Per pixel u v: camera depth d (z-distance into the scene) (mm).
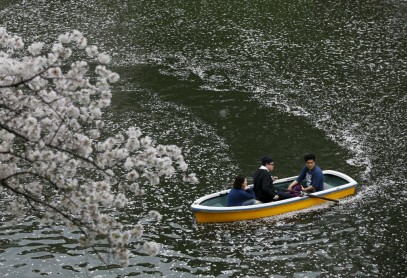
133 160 12695
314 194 19984
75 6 42812
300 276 16844
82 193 12250
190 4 43375
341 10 41812
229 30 38125
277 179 21141
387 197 20828
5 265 17016
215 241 18391
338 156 23688
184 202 20469
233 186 19703
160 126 25922
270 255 17781
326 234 18828
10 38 12555
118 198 12469
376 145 24500
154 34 37312
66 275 16672
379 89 29656
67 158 12266
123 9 42188
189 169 22594
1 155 11844
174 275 16781
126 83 30203
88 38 36406
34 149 12078
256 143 24703
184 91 29453
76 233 18562
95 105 12719
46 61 12148
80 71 12375
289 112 27344
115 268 16984
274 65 32688
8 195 20375
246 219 19359
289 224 19359
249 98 28734
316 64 32750
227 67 32438
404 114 27094
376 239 18594
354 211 20031
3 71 11586
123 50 34656
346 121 26547
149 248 11898
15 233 18469
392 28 38250
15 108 12352
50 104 12602
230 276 16812
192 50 34844
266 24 39219
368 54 34094
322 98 28797
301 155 23797
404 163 23125
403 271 17125
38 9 41938
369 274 16984
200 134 25344
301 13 41281
